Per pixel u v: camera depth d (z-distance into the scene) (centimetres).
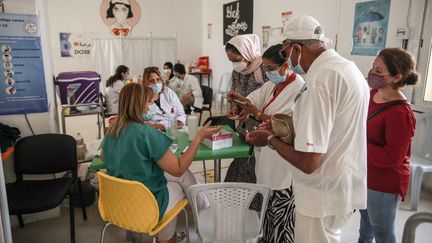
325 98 116
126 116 175
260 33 590
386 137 168
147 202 166
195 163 407
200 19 827
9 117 262
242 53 228
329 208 130
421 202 306
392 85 170
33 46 258
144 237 247
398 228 262
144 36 707
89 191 296
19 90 260
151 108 273
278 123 133
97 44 666
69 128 584
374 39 355
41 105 271
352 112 121
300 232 137
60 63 718
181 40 820
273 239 205
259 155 211
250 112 214
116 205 173
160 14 785
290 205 194
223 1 715
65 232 258
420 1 311
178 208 190
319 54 126
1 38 246
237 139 235
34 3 252
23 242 244
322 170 127
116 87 494
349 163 127
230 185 164
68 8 703
